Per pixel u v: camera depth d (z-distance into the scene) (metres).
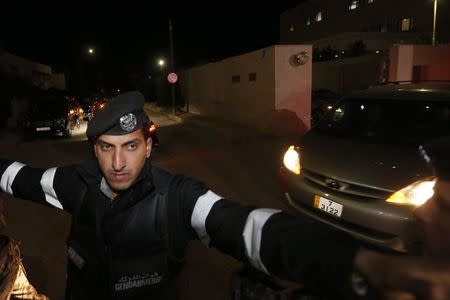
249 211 1.09
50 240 4.34
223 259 3.82
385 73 14.89
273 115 12.59
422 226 0.81
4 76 17.86
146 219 1.26
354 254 0.78
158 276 1.27
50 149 11.42
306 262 0.86
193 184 1.28
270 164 8.27
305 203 3.96
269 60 12.59
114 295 1.27
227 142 11.38
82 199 1.36
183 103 26.50
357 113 4.66
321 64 26.23
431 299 0.63
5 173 1.59
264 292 0.96
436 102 4.18
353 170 3.64
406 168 3.42
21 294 1.68
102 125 1.19
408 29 29.91
